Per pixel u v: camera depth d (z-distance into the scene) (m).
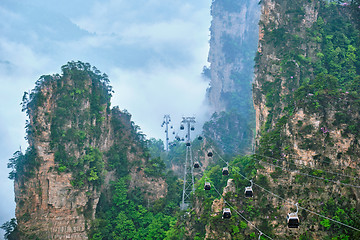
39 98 107.19
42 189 105.56
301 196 73.25
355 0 112.94
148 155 133.88
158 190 126.44
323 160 74.19
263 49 107.44
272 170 78.12
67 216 105.50
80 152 109.25
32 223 104.56
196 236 88.19
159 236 105.62
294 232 71.88
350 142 72.88
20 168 107.81
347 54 102.56
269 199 76.38
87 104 114.75
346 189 69.75
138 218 114.12
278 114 96.75
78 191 106.56
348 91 82.12
